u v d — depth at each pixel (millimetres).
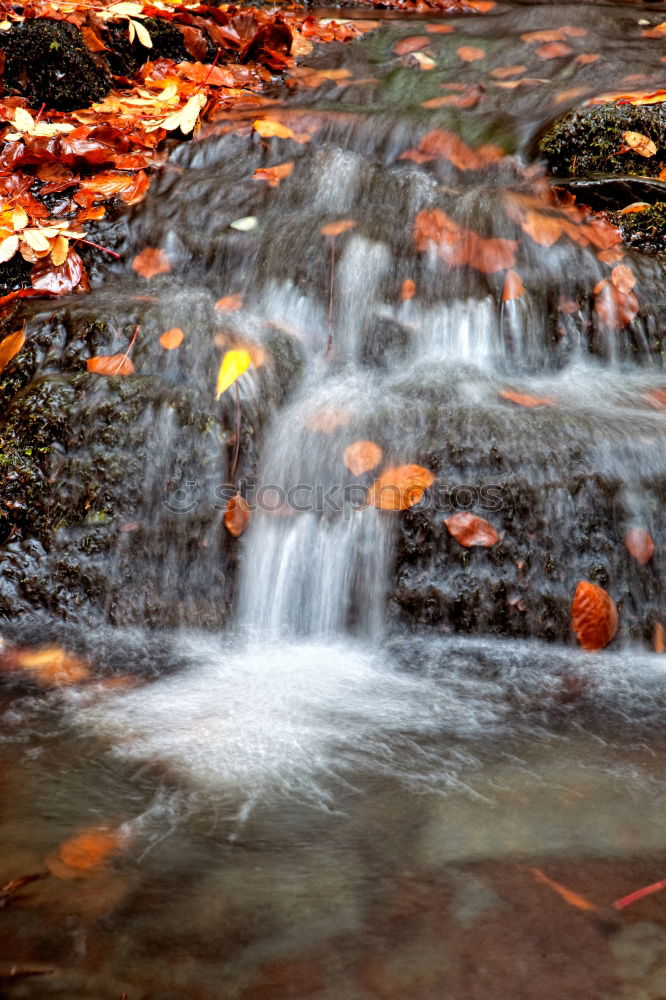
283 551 2664
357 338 3375
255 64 5211
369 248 3516
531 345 3359
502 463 2574
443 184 4105
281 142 4258
